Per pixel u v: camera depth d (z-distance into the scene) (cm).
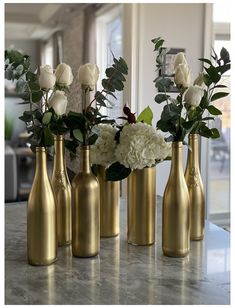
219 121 232
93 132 120
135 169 132
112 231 144
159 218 169
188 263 121
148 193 134
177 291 103
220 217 418
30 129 114
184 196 123
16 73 114
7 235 148
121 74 126
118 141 131
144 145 123
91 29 432
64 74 123
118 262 122
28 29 709
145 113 140
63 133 122
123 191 234
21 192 494
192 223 140
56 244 120
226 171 516
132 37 272
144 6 273
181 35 281
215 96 129
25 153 514
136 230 135
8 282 108
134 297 99
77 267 118
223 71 127
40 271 115
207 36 284
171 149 127
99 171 140
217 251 131
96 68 121
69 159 148
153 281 108
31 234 117
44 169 115
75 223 123
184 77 119
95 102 136
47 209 116
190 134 137
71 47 501
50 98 115
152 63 275
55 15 559
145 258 125
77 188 121
